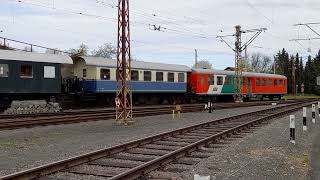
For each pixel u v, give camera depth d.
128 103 24.05
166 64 43.88
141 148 14.20
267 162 12.13
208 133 18.86
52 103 31.58
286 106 41.06
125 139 16.86
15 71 29.91
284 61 132.50
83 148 14.36
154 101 43.53
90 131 19.97
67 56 34.00
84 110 32.31
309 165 12.30
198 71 46.78
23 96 31.34
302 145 16.36
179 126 22.53
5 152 13.56
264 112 33.00
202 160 12.05
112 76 37.91
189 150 13.23
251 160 12.33
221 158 12.47
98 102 38.28
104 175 9.86
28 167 10.89
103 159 11.89
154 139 15.88
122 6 23.22
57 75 32.62
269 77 57.94
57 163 10.20
